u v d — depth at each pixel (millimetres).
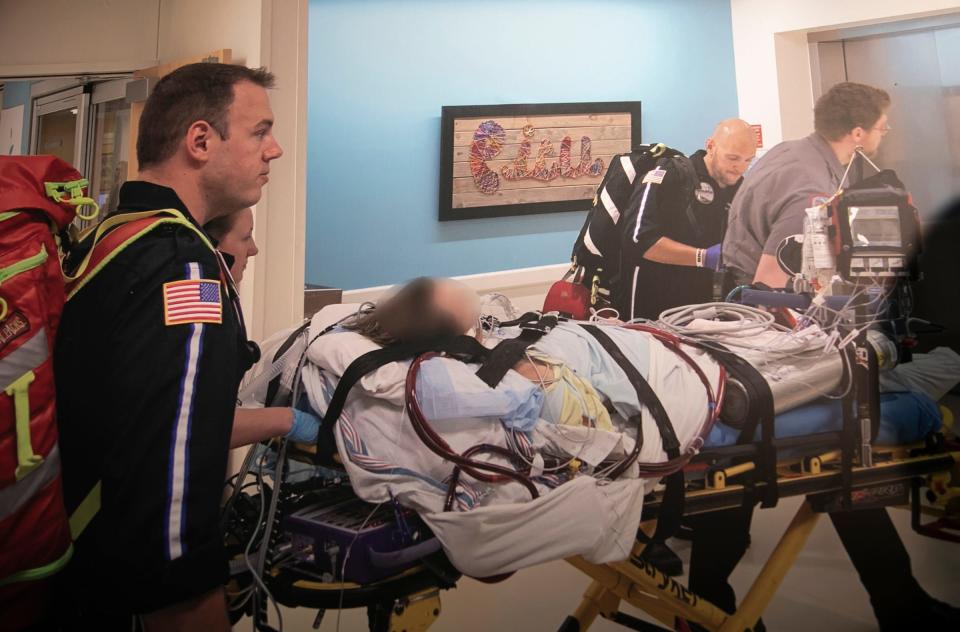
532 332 1393
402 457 1124
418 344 1203
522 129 3109
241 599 1126
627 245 2256
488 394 1123
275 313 2369
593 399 1253
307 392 1227
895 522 1946
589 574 1372
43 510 706
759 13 2996
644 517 1298
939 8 2520
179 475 754
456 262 3082
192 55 2842
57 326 745
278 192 2361
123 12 3070
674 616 1424
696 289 2195
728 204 2400
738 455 1351
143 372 757
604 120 3217
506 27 3102
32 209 749
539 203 3164
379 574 1051
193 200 940
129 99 2871
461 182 3045
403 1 2961
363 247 2955
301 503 1270
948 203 1457
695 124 3285
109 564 749
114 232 830
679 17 3242
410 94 2992
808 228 1557
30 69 3076
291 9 2396
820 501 1435
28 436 687
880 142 1969
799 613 1768
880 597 1662
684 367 1375
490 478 1078
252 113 962
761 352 1492
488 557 1019
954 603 1639
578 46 3195
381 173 2967
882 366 1456
